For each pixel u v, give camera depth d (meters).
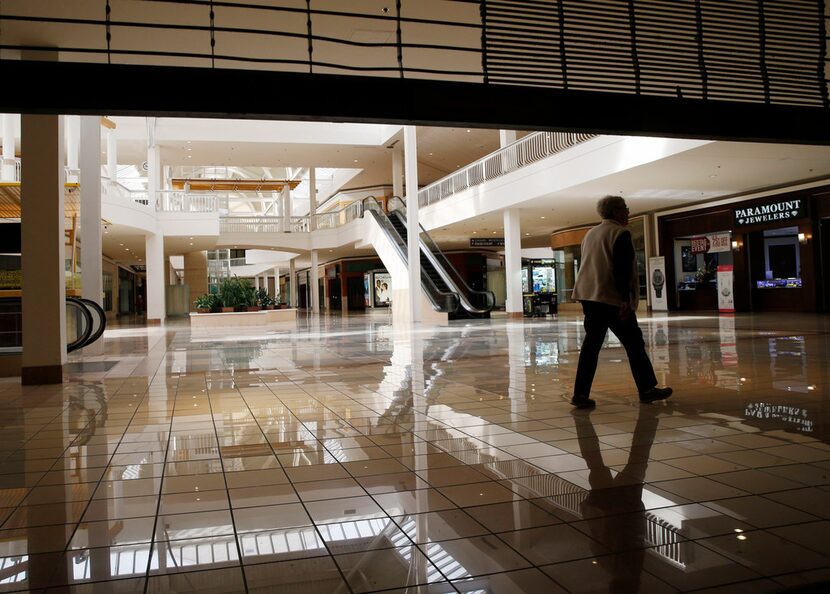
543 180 17.23
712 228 20.20
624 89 4.48
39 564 2.22
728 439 3.80
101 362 9.83
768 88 4.80
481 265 34.22
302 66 8.48
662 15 4.60
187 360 9.86
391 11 7.09
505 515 2.61
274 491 3.02
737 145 12.09
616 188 16.58
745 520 2.49
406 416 4.82
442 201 23.36
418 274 19.67
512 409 4.98
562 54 4.34
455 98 3.78
